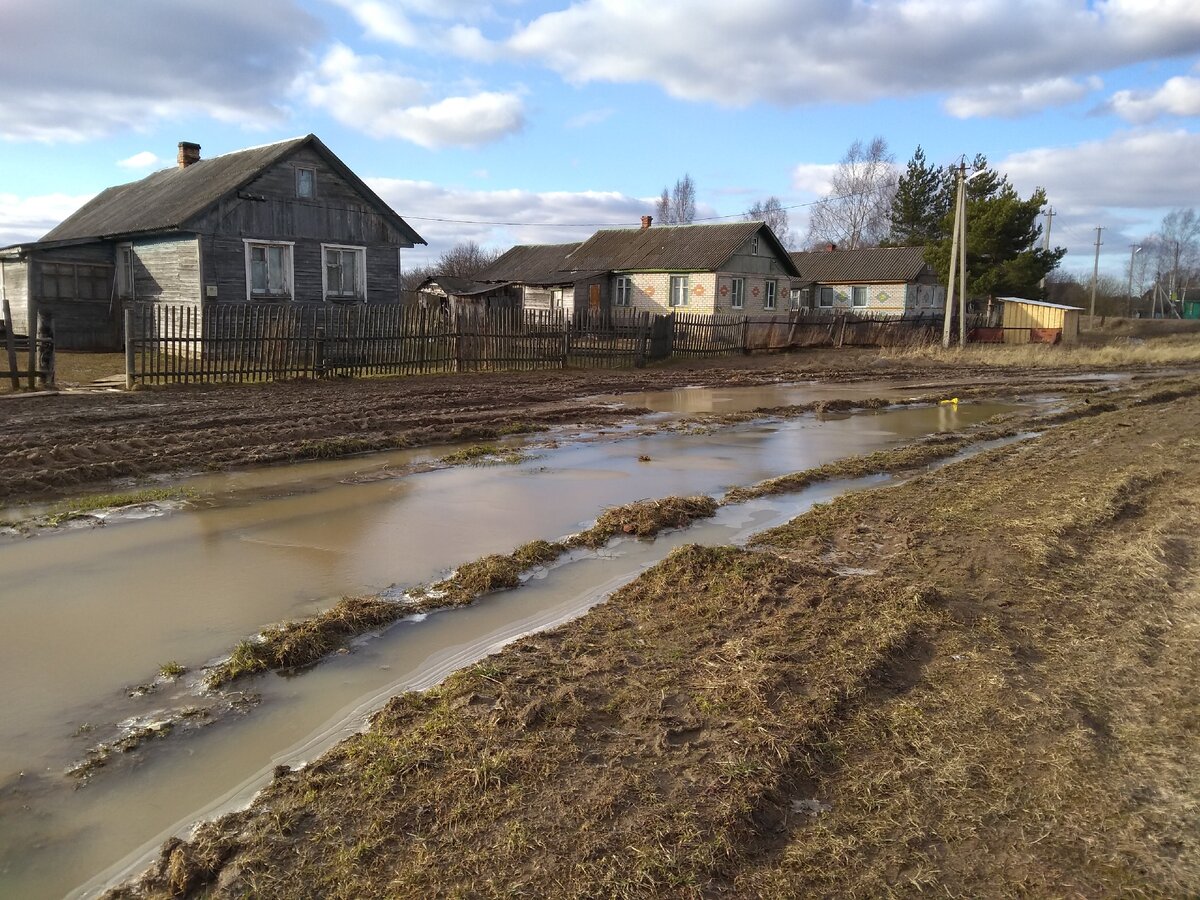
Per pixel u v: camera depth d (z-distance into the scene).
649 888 2.62
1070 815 3.02
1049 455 10.48
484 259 81.19
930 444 11.52
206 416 11.63
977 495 8.11
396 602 5.30
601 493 8.42
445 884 2.64
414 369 18.77
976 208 41.16
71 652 4.48
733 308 36.97
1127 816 3.01
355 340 17.52
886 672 4.20
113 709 3.91
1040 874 2.71
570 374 20.72
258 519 7.12
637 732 3.60
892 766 3.36
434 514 7.45
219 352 15.40
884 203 78.56
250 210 22.11
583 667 4.26
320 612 5.10
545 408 14.41
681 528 7.20
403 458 9.97
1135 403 16.72
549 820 2.96
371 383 16.66
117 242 24.00
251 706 3.97
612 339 23.56
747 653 4.38
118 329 24.42
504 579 5.69
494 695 3.93
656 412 14.66
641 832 2.89
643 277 38.09
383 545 6.50
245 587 5.50
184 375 14.98
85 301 24.00
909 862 2.78
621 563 6.22
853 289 47.50
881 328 36.91
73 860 2.87
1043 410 15.79
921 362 28.55
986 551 6.20
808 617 4.90
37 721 3.78
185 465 8.95
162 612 5.05
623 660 4.36
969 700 3.89
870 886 2.66
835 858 2.80
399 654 4.60
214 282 21.55
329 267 24.25
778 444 11.61
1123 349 32.09
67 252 23.48
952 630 4.73
